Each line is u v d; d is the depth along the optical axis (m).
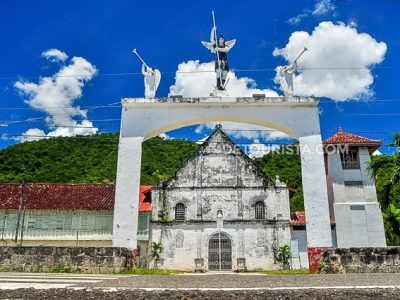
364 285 8.28
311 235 15.18
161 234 34.78
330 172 28.12
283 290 7.48
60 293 7.22
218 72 17.58
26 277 10.78
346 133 29.30
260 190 36.09
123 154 16.23
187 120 16.47
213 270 33.84
